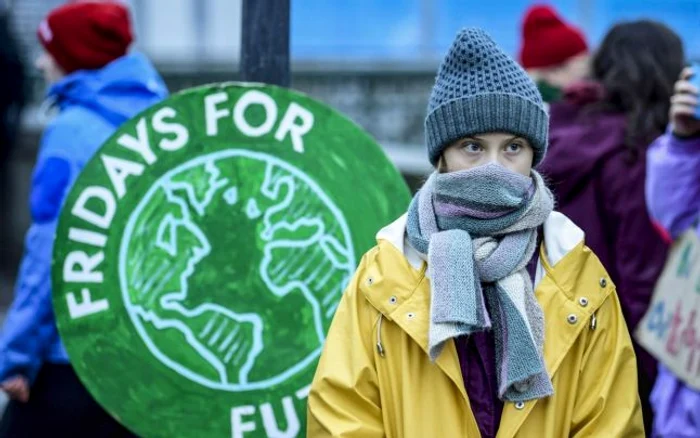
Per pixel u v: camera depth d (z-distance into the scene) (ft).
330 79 49.16
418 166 44.70
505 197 11.68
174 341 14.65
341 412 11.97
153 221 14.67
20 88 43.55
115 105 19.71
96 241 14.62
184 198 14.71
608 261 18.10
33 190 19.19
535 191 11.94
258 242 14.75
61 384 19.01
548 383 11.64
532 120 11.91
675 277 16.48
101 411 19.13
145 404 14.61
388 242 12.16
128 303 14.65
